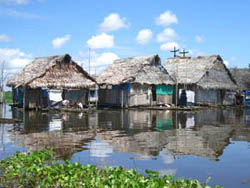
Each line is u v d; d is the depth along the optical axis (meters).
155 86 30.84
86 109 25.38
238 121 18.06
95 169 6.91
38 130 13.73
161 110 26.84
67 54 25.92
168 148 10.09
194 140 11.55
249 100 34.94
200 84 31.11
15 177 6.96
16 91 32.62
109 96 30.75
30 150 9.55
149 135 12.57
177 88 32.28
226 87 34.53
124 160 8.48
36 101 25.06
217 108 30.88
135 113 23.27
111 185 5.91
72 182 6.23
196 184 5.98
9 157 8.15
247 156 9.17
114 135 12.53
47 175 6.74
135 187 5.68
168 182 6.08
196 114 22.92
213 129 14.57
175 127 15.12
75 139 11.52
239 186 6.58
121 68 31.02
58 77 25.45
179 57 38.22
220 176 7.24
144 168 7.75
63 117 19.61
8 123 16.16
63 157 8.70
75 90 27.23
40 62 28.64
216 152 9.64
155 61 30.41
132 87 28.59
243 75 39.00
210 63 32.56
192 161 8.50
